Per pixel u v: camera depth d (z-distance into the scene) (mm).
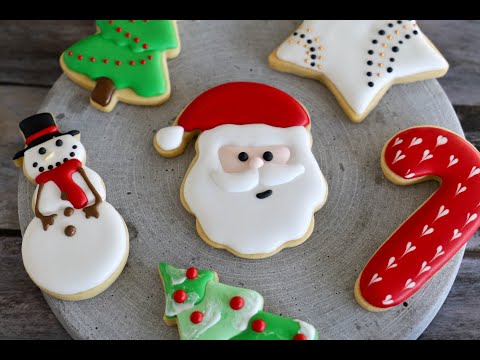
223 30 333
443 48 370
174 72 320
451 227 264
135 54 307
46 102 311
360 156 297
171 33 315
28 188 288
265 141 283
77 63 305
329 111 309
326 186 281
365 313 263
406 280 257
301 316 262
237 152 280
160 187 290
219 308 252
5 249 318
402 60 306
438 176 282
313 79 318
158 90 303
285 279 270
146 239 279
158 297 267
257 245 266
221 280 270
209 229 270
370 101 300
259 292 267
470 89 360
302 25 319
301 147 282
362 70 304
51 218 268
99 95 300
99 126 304
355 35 312
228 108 289
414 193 288
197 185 276
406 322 261
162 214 284
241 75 319
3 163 340
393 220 282
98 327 261
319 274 271
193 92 314
